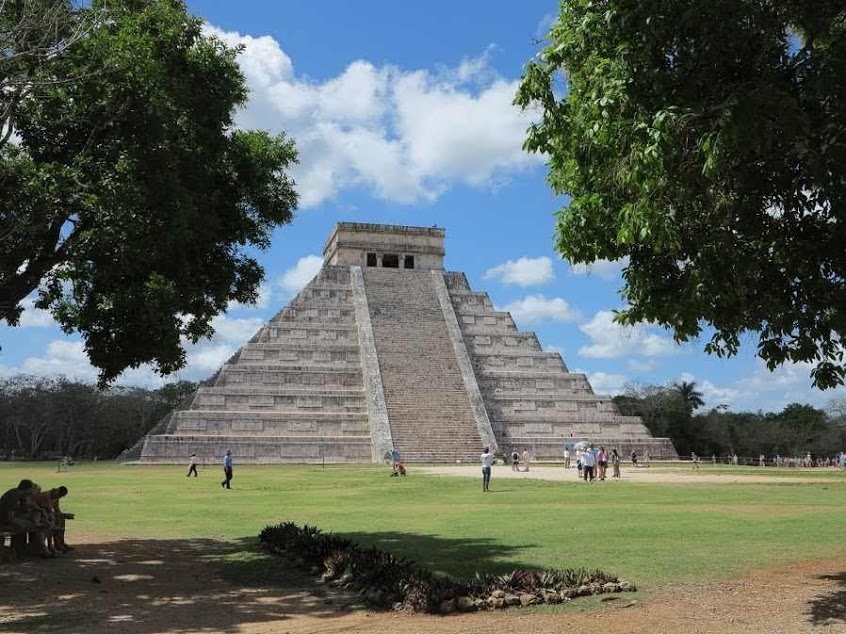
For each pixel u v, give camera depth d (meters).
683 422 103.31
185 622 9.87
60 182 12.58
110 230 12.54
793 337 10.02
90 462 82.38
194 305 17.34
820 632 8.66
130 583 12.51
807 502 24.45
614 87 9.14
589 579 11.22
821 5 8.76
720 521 18.95
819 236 9.99
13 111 12.79
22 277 13.67
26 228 12.48
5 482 36.88
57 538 15.63
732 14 8.49
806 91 8.84
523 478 37.88
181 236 13.92
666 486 32.12
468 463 57.06
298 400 62.62
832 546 14.75
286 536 14.99
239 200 17.08
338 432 61.47
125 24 13.66
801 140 8.94
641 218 9.03
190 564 14.25
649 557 13.66
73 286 14.02
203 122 15.52
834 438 105.75
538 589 10.76
